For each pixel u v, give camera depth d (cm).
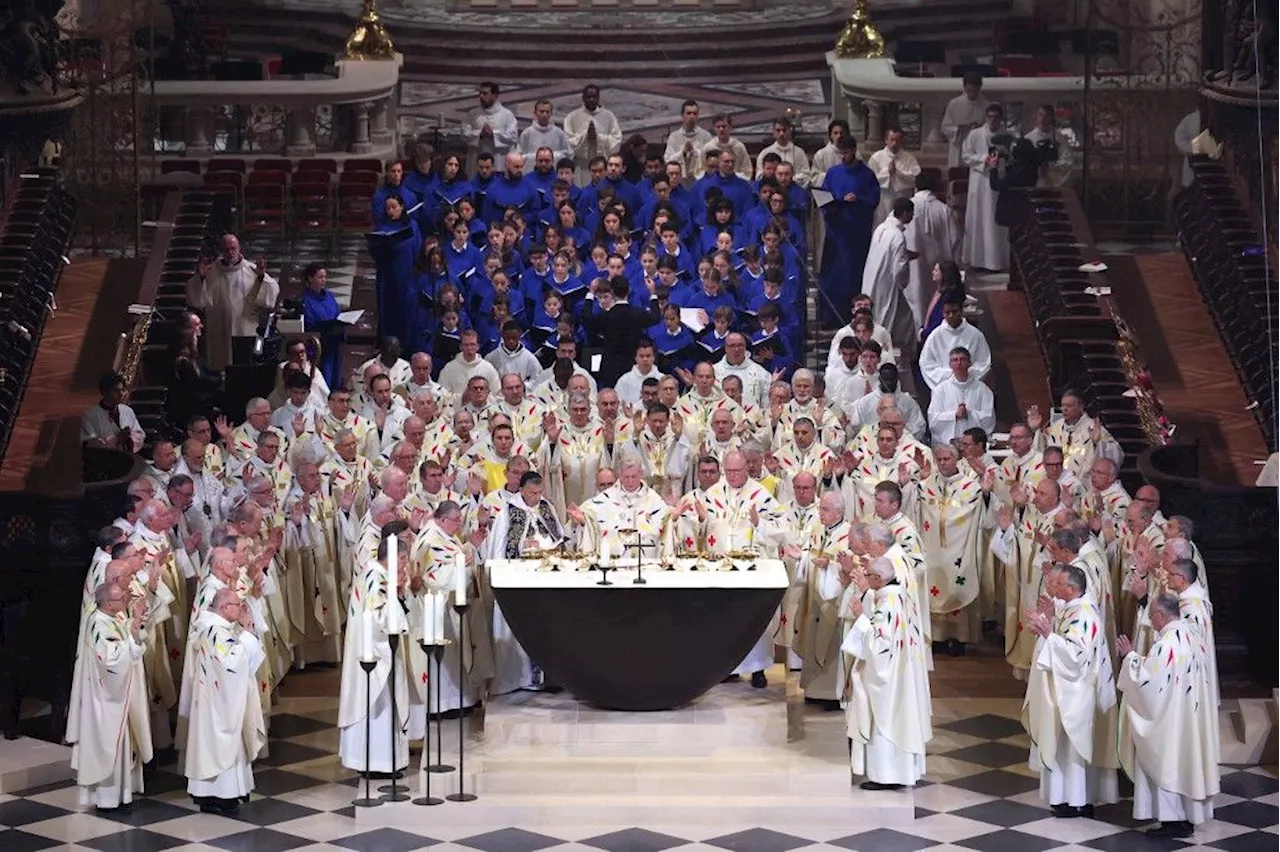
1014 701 2033
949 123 3130
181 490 1934
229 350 2627
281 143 3328
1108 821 1767
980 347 2489
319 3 3831
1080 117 3109
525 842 1706
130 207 2925
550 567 1798
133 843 1716
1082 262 2733
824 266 2766
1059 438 2230
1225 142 2873
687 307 2517
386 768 1812
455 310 2484
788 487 2125
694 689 1803
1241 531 2067
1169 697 1712
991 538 2122
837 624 1906
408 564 1811
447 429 2194
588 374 2353
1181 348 2716
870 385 2389
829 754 1800
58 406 2517
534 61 3753
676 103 3644
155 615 1859
